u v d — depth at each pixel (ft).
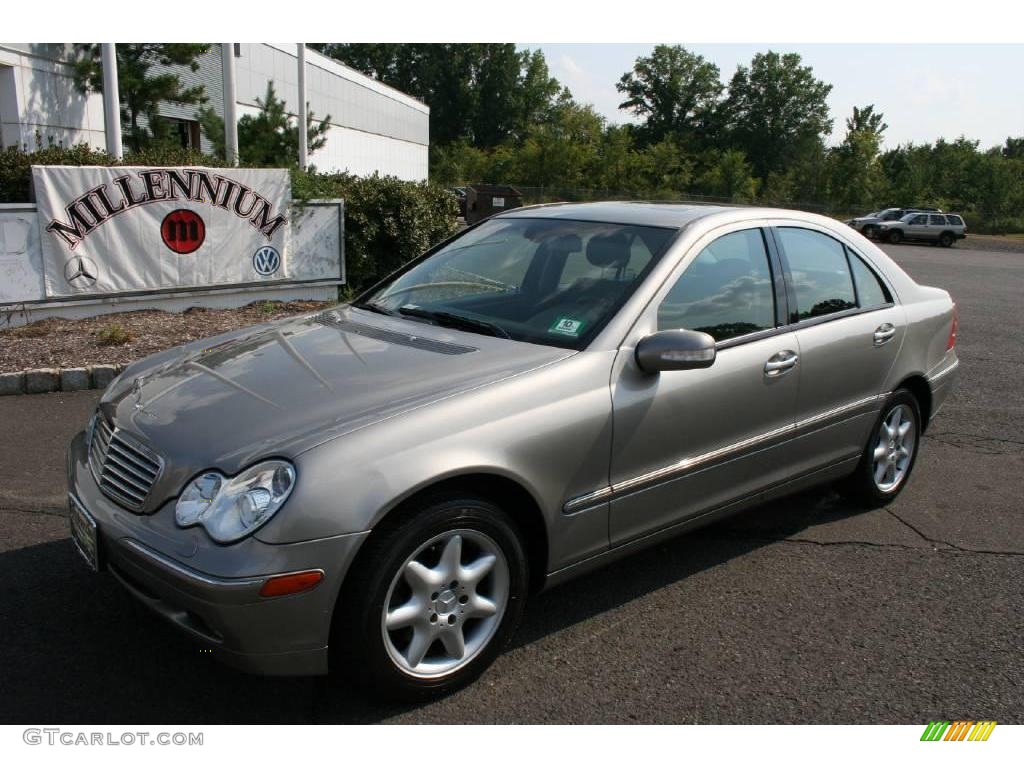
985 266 85.81
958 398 25.17
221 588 8.15
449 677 9.68
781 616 11.98
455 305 12.74
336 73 106.01
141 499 9.22
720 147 265.95
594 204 14.67
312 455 8.62
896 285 15.57
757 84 264.31
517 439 9.78
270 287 34.30
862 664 10.85
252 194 32.81
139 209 30.04
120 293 30.19
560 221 13.79
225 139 44.68
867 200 177.27
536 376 10.29
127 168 29.50
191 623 8.75
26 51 44.98
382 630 8.99
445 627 9.54
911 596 12.71
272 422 9.29
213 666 10.27
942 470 18.54
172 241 31.09
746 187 183.32
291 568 8.29
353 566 8.77
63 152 30.45
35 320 28.37
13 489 15.38
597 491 10.76
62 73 47.57
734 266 12.75
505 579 9.98
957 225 128.67
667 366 10.72
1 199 28.55
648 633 11.40
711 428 11.93
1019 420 22.77
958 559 14.05
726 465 12.33
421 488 8.95
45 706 9.41
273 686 9.93
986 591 12.96
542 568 10.64
